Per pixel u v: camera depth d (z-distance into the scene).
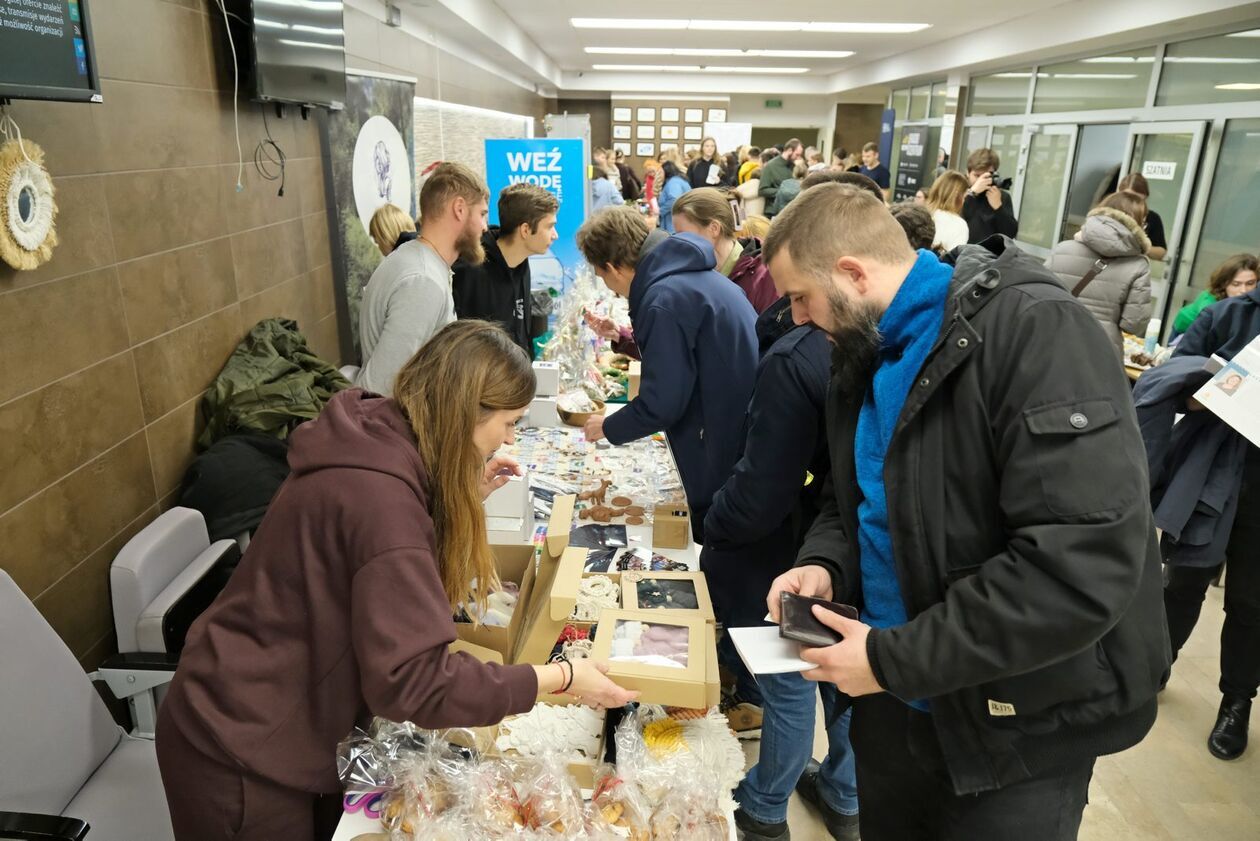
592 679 1.12
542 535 1.77
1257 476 2.14
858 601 1.33
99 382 1.86
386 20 4.70
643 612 1.35
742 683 2.03
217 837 1.10
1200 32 5.75
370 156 4.09
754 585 1.81
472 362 1.05
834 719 1.51
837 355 1.23
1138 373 3.31
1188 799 2.16
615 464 2.20
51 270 1.68
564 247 5.05
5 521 1.55
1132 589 0.88
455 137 6.48
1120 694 1.03
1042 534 0.90
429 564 1.00
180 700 1.08
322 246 3.49
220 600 1.11
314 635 1.03
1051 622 0.89
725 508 1.63
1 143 1.49
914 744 1.25
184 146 2.28
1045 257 7.95
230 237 2.58
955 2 6.98
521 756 1.16
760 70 14.62
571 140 4.91
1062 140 7.64
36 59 1.42
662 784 1.08
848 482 1.28
